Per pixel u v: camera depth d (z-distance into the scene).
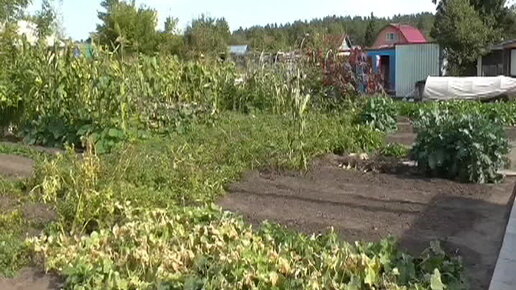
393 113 14.82
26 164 9.80
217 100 15.17
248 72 16.42
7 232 6.01
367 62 16.25
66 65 11.67
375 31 63.03
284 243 5.33
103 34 27.98
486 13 32.44
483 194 7.96
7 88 12.18
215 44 30.30
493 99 23.34
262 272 4.73
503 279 4.93
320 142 10.14
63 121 11.52
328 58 15.37
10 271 5.21
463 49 30.55
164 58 14.66
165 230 5.64
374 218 6.82
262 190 7.94
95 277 4.80
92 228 6.16
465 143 8.52
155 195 6.90
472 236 6.23
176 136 11.36
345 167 9.59
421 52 31.77
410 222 6.67
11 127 12.86
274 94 15.34
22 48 12.78
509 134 14.58
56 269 5.18
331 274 4.79
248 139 10.19
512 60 29.73
